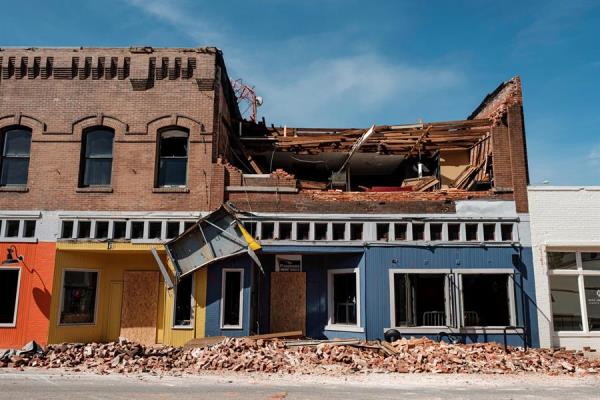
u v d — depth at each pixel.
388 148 22.39
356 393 10.41
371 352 15.56
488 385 11.68
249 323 17.89
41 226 18.36
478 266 18.05
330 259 19.05
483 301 18.02
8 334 17.67
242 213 18.36
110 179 18.97
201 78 19.20
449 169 22.50
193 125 19.03
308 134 21.91
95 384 11.39
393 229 18.38
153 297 19.22
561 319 18.05
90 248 18.20
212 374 13.09
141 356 15.09
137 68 19.33
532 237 18.31
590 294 18.23
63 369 13.67
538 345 17.61
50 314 17.80
